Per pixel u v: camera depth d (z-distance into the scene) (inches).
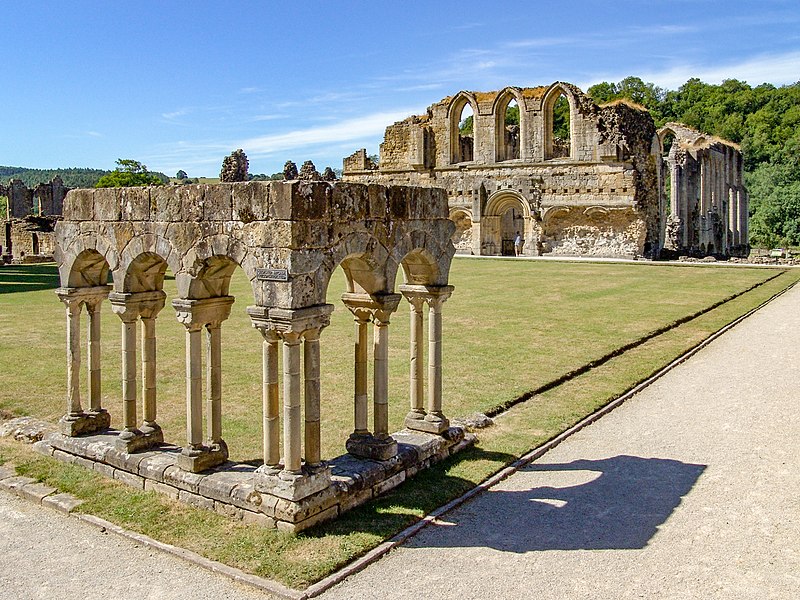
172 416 598.5
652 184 2356.1
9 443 550.3
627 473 486.9
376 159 3051.2
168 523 409.1
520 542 388.2
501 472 487.2
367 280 462.9
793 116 4197.8
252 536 388.8
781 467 491.5
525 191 2305.6
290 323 387.9
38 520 422.9
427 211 496.1
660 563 362.9
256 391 676.1
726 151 2908.5
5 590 343.3
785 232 3383.4
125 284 486.0
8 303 1295.5
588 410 624.1
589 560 367.2
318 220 404.8
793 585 341.1
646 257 2263.8
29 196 3425.2
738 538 389.7
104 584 347.9
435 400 521.7
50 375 739.4
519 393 661.9
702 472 486.0
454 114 2488.9
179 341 924.6
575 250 2295.8
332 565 356.5
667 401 660.1
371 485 438.6
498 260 2144.4
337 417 591.8
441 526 408.8
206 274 445.7
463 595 334.3
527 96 2330.2
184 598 334.0
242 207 409.1
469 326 1006.4
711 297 1291.8
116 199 481.7
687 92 5027.1
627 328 983.0
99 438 512.7
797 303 1262.3
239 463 470.6
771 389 691.4
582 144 2244.1
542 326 1003.9
